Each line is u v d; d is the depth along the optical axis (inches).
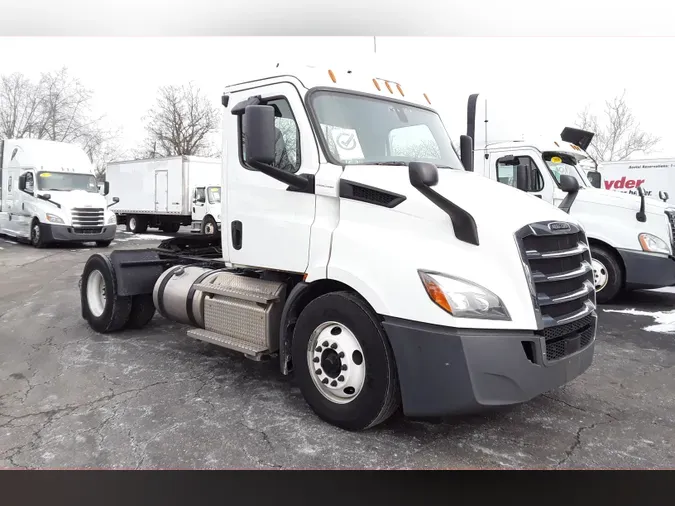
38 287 358.6
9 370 186.7
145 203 900.6
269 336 156.5
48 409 152.4
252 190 161.6
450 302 116.1
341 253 135.7
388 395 126.6
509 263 118.9
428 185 123.8
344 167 141.9
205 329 180.9
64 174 657.6
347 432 137.6
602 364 198.7
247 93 163.9
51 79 1114.7
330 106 150.8
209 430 138.4
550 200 323.6
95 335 233.8
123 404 155.8
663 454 130.0
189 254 235.0
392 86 173.5
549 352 124.0
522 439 136.4
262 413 149.2
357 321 130.2
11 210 694.5
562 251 131.5
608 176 616.1
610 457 128.3
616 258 300.0
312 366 142.6
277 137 156.4
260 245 159.5
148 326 250.7
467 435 137.8
